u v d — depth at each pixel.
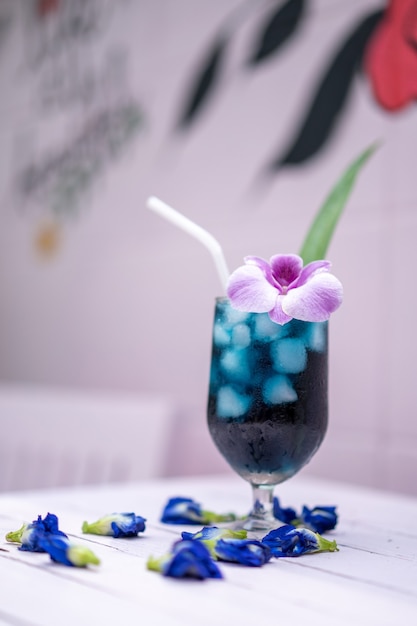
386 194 1.06
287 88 1.18
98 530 0.64
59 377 1.53
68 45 1.57
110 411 1.20
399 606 0.50
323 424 0.64
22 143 1.66
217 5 1.29
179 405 1.29
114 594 0.50
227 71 1.27
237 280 0.61
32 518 0.70
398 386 1.04
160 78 1.38
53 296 1.55
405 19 1.05
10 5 1.72
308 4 1.16
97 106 1.49
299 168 1.15
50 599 0.49
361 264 1.08
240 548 0.58
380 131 1.07
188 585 0.52
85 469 1.20
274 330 0.62
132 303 1.39
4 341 1.67
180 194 1.32
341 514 0.77
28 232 1.63
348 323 1.09
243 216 1.22
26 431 1.30
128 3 1.45
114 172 1.44
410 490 1.02
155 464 1.12
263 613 0.48
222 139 1.26
